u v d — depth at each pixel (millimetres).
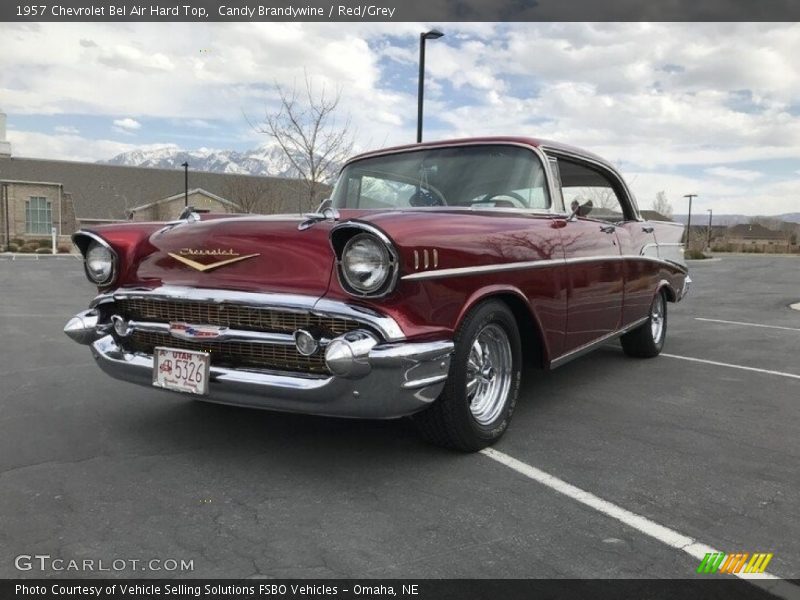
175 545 2305
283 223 2822
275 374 2760
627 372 5203
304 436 3447
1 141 50125
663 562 2211
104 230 3311
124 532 2395
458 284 2855
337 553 2254
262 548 2285
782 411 4082
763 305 11305
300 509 2588
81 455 3176
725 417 3934
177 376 2982
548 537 2375
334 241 2611
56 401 4148
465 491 2768
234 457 3148
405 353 2582
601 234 4223
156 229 3283
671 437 3533
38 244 42250
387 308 2629
